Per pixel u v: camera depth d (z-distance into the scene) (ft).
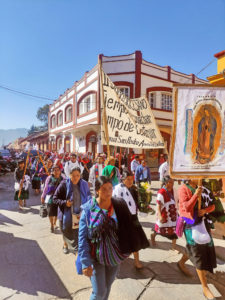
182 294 9.46
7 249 13.55
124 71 52.80
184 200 9.25
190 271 11.34
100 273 6.93
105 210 7.05
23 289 9.67
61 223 11.93
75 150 69.10
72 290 9.68
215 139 9.15
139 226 8.64
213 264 9.04
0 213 21.24
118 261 6.91
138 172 29.04
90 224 6.84
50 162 27.81
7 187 36.47
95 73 55.62
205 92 9.06
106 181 7.04
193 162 8.95
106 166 15.55
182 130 8.91
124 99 16.66
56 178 16.15
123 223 7.22
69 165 22.67
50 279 10.47
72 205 11.53
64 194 11.82
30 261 12.14
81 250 6.74
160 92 57.26
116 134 15.93
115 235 7.02
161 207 12.99
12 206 23.98
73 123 70.08
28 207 23.49
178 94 8.87
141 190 13.35
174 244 13.55
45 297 9.18
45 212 15.93
